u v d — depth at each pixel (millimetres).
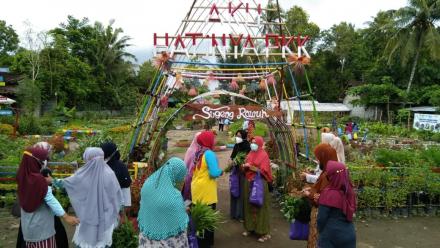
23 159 4117
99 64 47969
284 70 9250
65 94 40656
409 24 36812
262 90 11133
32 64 37500
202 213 5734
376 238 6828
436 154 10586
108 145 4926
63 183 4320
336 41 52125
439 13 35562
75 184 4305
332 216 4195
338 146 6145
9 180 8320
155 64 7527
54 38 42344
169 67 8086
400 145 18703
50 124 28094
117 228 5082
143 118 8188
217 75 10094
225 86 11516
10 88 31766
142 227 4012
